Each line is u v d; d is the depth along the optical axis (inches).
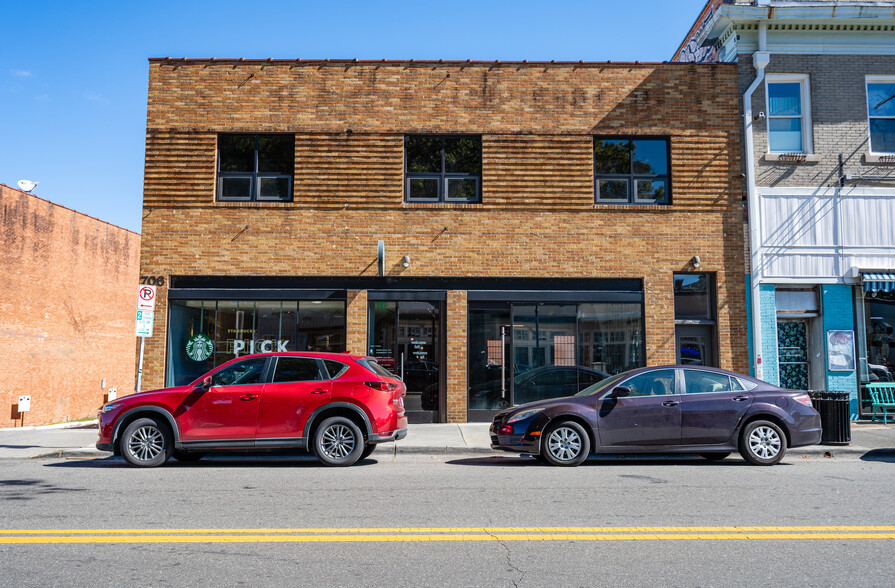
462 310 593.6
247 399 392.5
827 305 599.5
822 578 188.5
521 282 600.7
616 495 300.7
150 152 597.0
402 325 595.5
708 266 600.4
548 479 345.1
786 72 617.0
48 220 838.5
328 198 598.2
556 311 600.1
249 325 592.7
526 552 212.2
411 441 477.4
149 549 214.7
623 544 221.5
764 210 603.5
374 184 599.8
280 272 591.5
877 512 266.7
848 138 613.6
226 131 601.0
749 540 226.2
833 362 593.9
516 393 592.1
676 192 604.4
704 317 606.9
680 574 191.8
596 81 613.0
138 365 514.9
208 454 447.5
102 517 257.9
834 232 604.4
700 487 320.8
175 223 592.7
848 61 621.3
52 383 844.0
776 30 618.5
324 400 394.0
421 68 610.2
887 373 601.0
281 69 605.9
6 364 757.3
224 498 294.7
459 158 612.4
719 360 592.4
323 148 601.9
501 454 451.2
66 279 876.0
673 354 591.5
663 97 612.1
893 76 622.8
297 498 294.5
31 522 249.8
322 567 197.2
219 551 212.7
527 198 602.5
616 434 394.0
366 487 321.7
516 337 596.7
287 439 390.9
